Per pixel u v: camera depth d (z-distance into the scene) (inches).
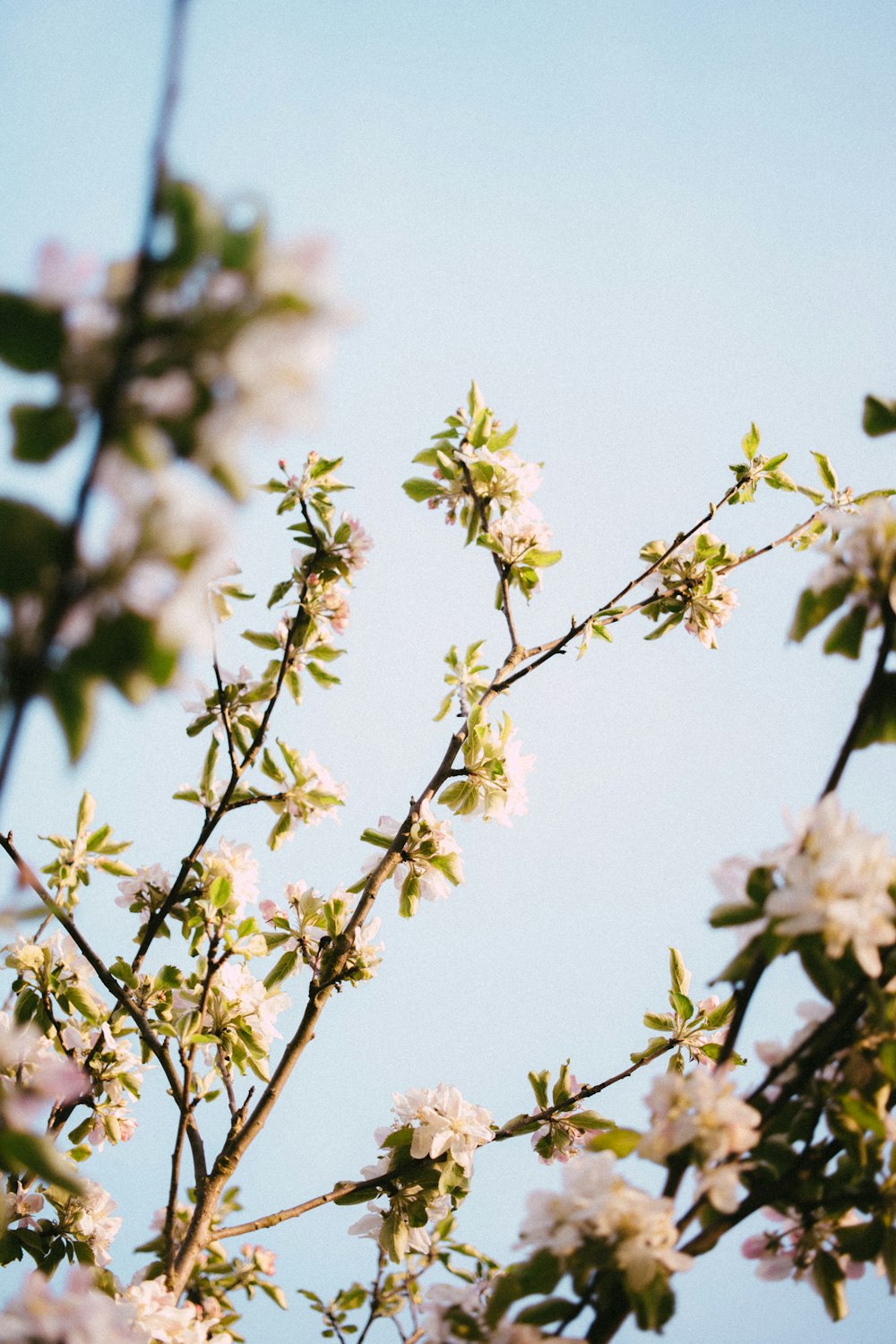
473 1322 49.2
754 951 48.3
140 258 31.0
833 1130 49.1
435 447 64.3
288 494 61.0
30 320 31.3
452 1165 57.6
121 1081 58.2
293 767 59.5
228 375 31.5
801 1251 50.1
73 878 58.6
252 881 58.8
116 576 31.5
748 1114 47.7
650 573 65.3
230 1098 58.2
